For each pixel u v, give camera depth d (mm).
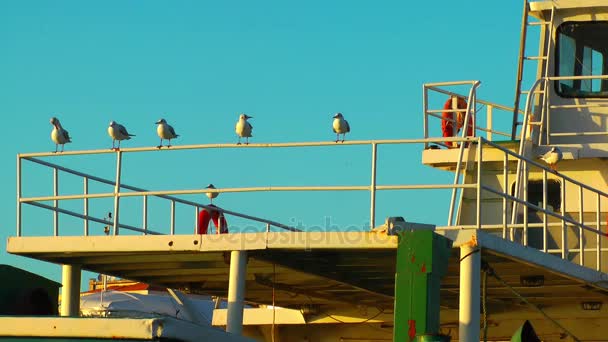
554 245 21797
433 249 15375
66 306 19312
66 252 18094
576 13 23312
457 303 21781
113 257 18703
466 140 17000
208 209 19406
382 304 22750
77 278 19453
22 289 16594
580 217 18859
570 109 22875
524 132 21422
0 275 16391
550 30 23016
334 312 23250
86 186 18812
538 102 23000
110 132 18094
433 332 15258
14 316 12586
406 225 16453
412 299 15297
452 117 22703
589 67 23094
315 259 18188
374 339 23391
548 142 22047
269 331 24250
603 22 23141
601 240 21312
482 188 16844
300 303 23125
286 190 17250
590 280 18797
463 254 16422
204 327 12641
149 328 12109
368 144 17172
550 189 22172
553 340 21719
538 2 23328
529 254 17469
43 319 12492
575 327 21531
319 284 20656
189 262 19047
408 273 15406
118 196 18125
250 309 24188
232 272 17250
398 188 16891
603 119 22688
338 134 17375
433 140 17156
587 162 21984
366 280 20250
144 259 18812
